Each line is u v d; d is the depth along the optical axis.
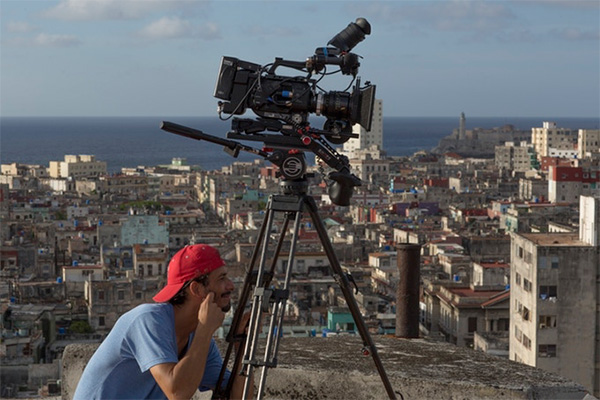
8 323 97.62
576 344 66.06
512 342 70.94
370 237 164.25
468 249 141.25
